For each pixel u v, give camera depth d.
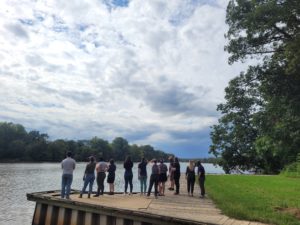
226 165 58.34
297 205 14.63
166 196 18.14
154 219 12.34
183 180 30.11
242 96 23.09
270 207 14.13
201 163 18.38
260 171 57.72
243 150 55.34
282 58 17.66
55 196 17.02
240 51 20.00
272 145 21.27
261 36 18.66
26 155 143.38
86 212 14.62
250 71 20.50
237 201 15.73
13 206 24.80
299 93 16.59
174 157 19.86
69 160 16.27
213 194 18.36
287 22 16.27
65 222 15.38
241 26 19.36
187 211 13.49
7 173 67.56
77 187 38.19
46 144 152.50
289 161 43.03
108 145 186.88
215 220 11.70
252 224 11.28
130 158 19.17
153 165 17.67
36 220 16.58
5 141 141.12
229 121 53.62
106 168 18.16
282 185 24.38
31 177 56.75
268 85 17.88
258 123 21.58
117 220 13.52
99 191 17.88
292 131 17.59
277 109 18.36
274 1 16.66
